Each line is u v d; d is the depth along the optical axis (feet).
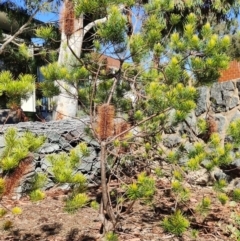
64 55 12.95
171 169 13.29
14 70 25.03
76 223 12.49
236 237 11.44
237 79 15.71
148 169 14.05
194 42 10.06
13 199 14.05
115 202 12.70
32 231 11.84
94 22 10.17
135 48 10.52
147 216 12.75
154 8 11.20
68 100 24.16
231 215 13.00
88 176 17.49
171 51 11.09
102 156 10.39
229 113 15.76
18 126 17.26
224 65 9.91
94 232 11.68
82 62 10.69
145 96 11.59
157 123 12.60
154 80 11.96
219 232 11.78
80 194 9.19
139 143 12.98
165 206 13.47
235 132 11.59
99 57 11.66
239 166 14.76
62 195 15.06
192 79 10.71
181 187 10.55
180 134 16.84
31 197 8.30
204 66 10.06
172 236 11.10
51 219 12.73
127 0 10.12
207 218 12.67
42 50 15.74
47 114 27.27
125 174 13.10
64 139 17.22
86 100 12.37
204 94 16.67
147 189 8.96
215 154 11.63
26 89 7.13
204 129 13.16
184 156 12.53
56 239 11.21
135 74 12.58
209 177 15.97
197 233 10.91
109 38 9.78
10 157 6.84
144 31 11.04
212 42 9.91
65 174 8.86
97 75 11.00
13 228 11.98
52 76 11.02
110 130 9.51
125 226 11.94
